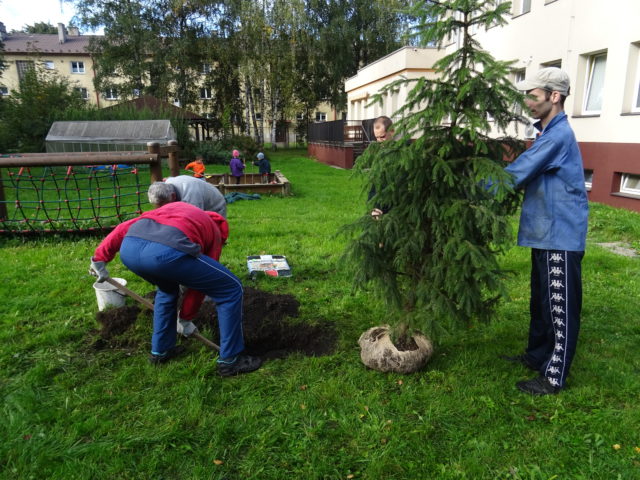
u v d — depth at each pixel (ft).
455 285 8.79
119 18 88.48
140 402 9.45
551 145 8.68
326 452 8.11
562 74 8.72
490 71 7.96
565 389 9.77
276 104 106.01
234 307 10.23
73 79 139.13
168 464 7.81
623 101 30.81
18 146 75.15
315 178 53.93
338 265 9.55
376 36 98.68
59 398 9.54
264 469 7.70
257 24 87.86
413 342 10.69
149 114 78.02
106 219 25.14
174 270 9.43
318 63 99.09
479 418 8.86
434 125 8.84
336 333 12.68
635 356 11.25
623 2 29.99
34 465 7.63
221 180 47.34
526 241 9.40
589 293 15.42
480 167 8.38
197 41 93.04
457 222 8.62
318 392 9.75
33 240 22.20
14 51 133.59
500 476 7.54
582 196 9.02
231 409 9.25
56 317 13.39
